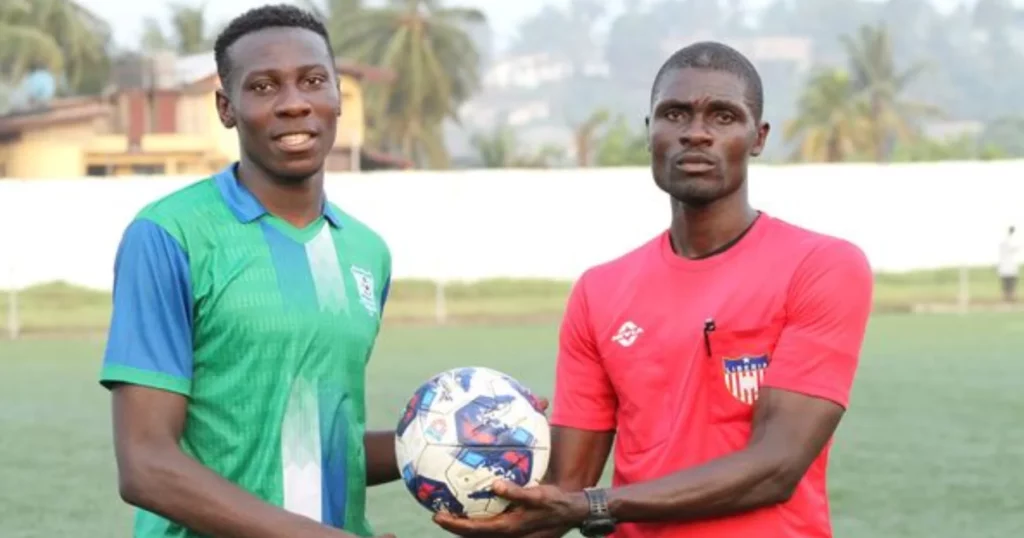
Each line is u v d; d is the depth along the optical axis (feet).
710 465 12.70
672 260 13.46
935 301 94.79
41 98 148.56
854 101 207.72
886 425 41.22
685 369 13.11
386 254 13.46
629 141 195.00
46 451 37.96
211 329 12.26
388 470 13.48
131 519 29.43
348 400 12.64
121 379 12.03
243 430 12.28
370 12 189.47
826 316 12.97
